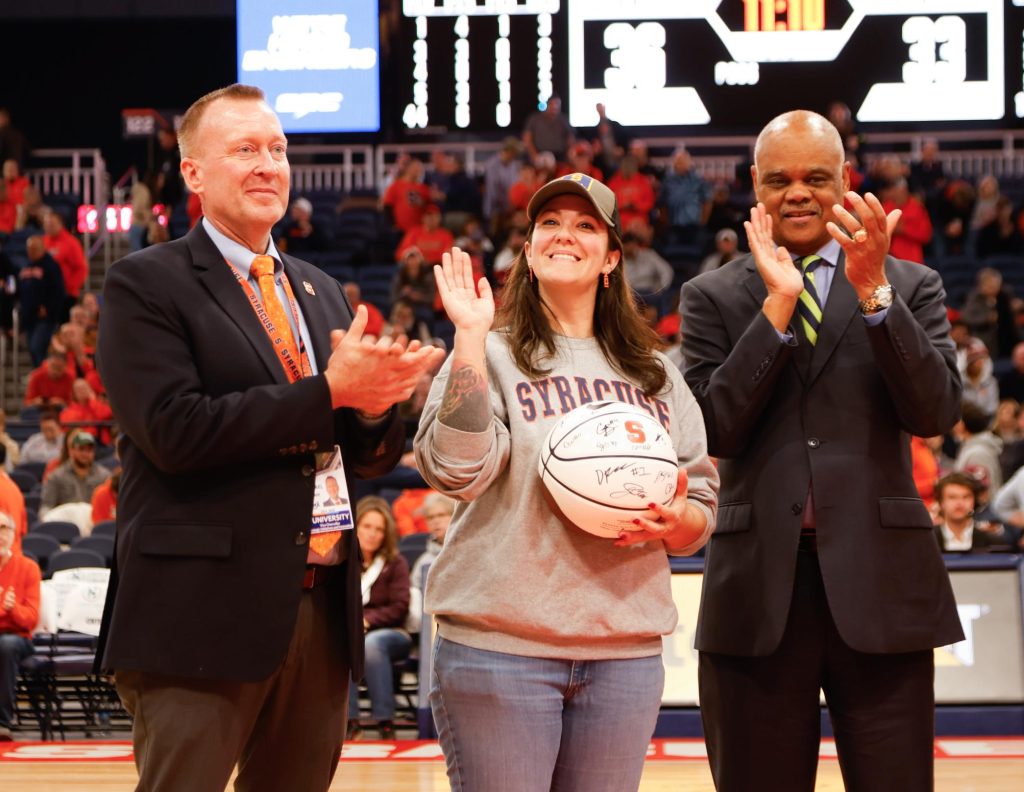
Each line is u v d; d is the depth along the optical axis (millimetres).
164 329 3031
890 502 3465
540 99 19547
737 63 19453
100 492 11078
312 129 19844
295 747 3184
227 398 2938
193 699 2961
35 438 13477
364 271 17156
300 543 3037
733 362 3441
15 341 16328
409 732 8430
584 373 3168
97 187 20625
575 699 3045
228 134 3182
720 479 3725
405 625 8344
